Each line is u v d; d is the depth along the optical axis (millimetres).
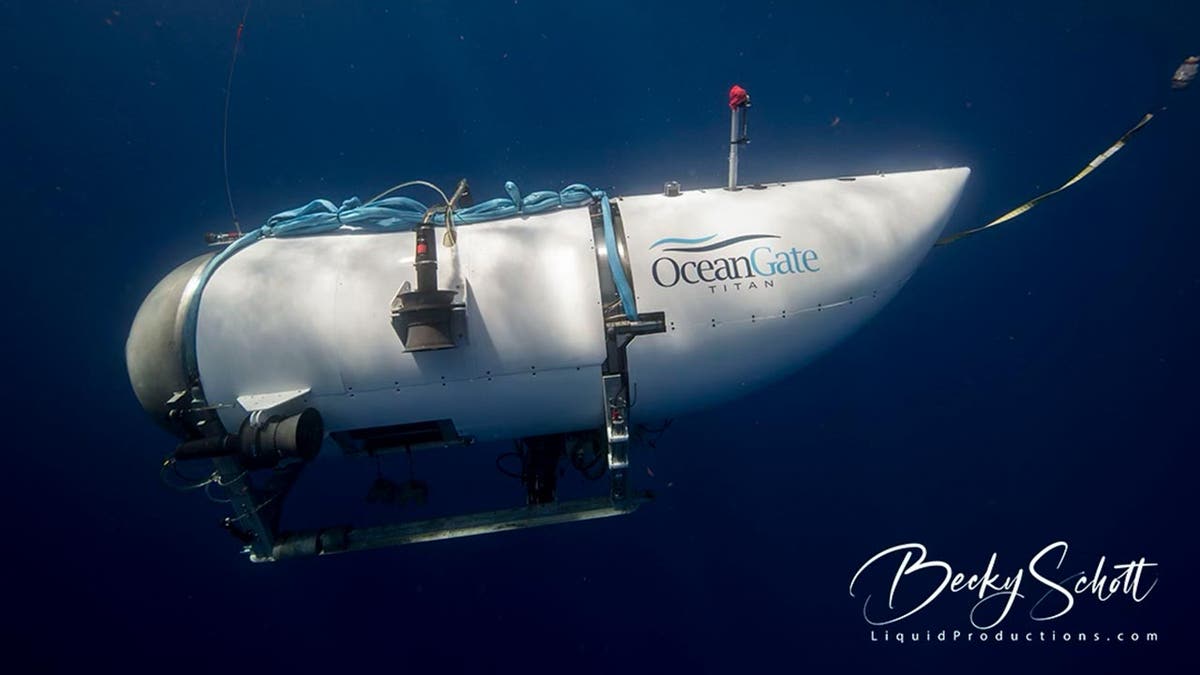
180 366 2701
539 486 3424
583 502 3080
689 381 2996
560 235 2855
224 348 2672
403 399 2754
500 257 2752
